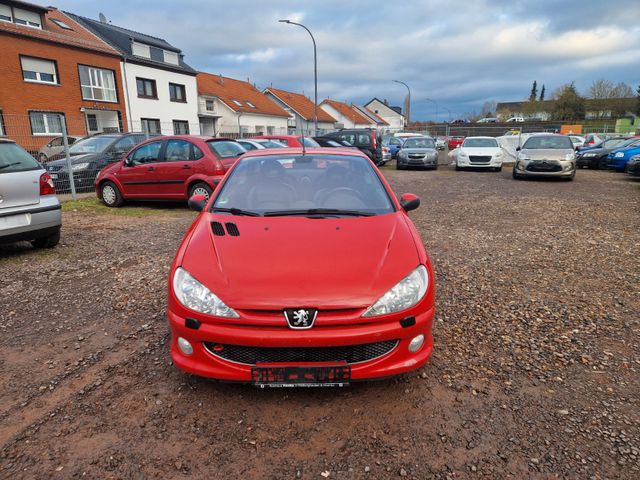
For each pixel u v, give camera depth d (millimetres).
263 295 2414
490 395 2682
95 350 3238
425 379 2852
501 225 7566
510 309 3930
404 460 2174
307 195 3562
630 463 2139
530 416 2488
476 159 18469
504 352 3186
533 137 15703
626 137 20703
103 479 2059
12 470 2105
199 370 2496
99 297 4250
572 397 2662
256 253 2734
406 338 2492
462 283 4598
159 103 31984
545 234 6848
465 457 2189
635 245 6113
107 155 11648
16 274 4949
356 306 2385
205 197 3844
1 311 3953
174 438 2332
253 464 2154
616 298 4188
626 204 9648
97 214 8703
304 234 2955
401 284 2533
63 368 3004
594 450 2227
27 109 22953
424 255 2814
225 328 2402
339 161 4023
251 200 3518
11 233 5184
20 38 22469
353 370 2424
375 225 3107
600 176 16375
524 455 2197
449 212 8852
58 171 10781
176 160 8727
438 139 45656
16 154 5375
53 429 2398
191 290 2525
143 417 2498
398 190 12469
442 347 3252
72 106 25422
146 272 4969
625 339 3377
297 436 2346
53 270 5082
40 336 3463
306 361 2422
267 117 45875
